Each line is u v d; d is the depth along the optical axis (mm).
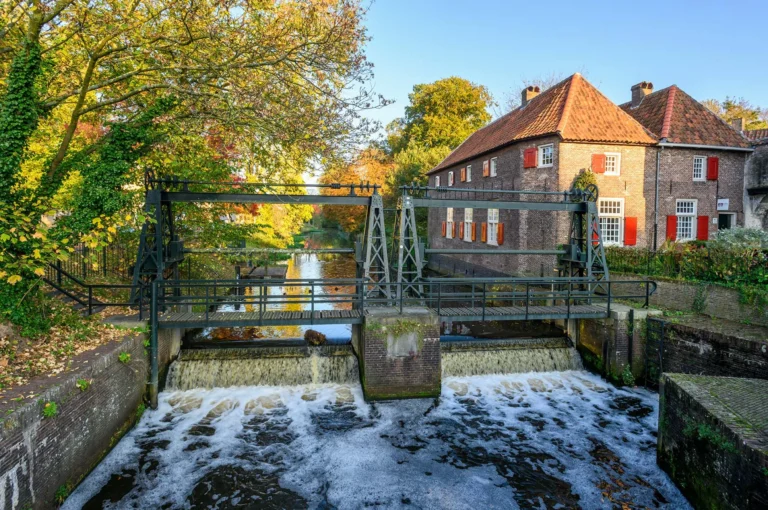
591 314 11234
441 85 42469
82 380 6559
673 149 19766
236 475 7453
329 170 12195
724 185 20609
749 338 8688
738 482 5293
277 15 10219
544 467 7805
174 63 10086
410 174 38656
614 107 20078
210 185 14883
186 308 12469
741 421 5656
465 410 9859
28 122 8109
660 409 7496
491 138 25188
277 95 10461
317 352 11148
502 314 10992
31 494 5371
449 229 29453
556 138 18578
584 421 9430
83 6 8812
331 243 47438
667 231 19750
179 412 9445
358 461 7949
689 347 9898
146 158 12109
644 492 7027
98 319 9445
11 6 8938
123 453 7922
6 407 5238
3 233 6668
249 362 10617
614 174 19062
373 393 9992
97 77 11570
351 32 9961
